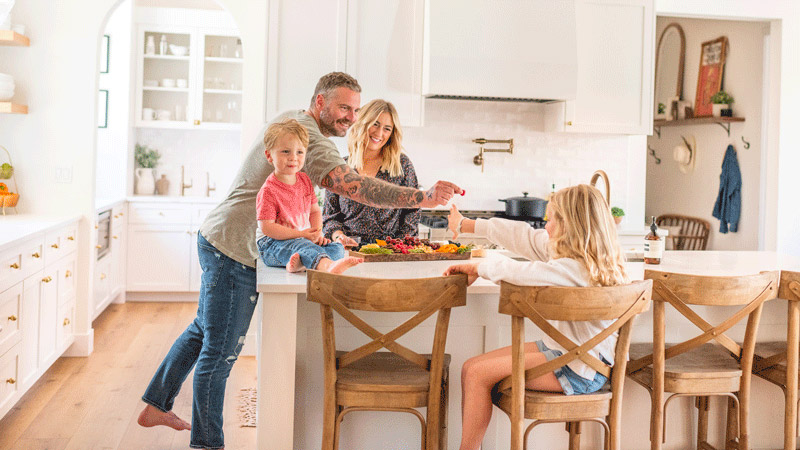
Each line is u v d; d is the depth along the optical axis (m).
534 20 4.75
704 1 5.30
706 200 6.88
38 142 4.63
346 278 2.20
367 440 2.70
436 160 5.26
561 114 4.97
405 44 4.70
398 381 2.30
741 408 2.62
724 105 6.46
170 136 6.93
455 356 2.73
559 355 2.34
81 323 4.67
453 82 4.66
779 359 2.76
